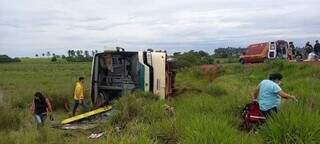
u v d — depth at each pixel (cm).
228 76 3188
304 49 3803
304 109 989
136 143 893
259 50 4150
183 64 4650
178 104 1612
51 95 2097
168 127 1074
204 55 6000
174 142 1016
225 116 1198
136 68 1814
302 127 880
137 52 1812
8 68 8556
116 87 1833
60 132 1340
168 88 1930
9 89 3334
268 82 1113
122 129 1281
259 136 920
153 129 1091
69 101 2069
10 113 1469
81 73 6041
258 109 1127
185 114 1238
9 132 1250
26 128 1330
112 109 1603
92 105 1875
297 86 1772
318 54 3369
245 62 4316
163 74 1830
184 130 997
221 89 2098
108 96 1866
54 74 6003
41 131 1216
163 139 1041
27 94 2248
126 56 1833
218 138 846
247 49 4344
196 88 2211
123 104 1518
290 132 879
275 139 884
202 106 1445
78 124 1502
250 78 2828
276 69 3023
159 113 1391
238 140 853
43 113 1441
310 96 1400
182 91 2123
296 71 2792
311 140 859
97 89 1872
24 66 9575
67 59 13462
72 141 1166
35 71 7212
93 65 1875
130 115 1438
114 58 1845
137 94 1712
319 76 2500
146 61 1812
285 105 1120
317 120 900
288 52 3984
